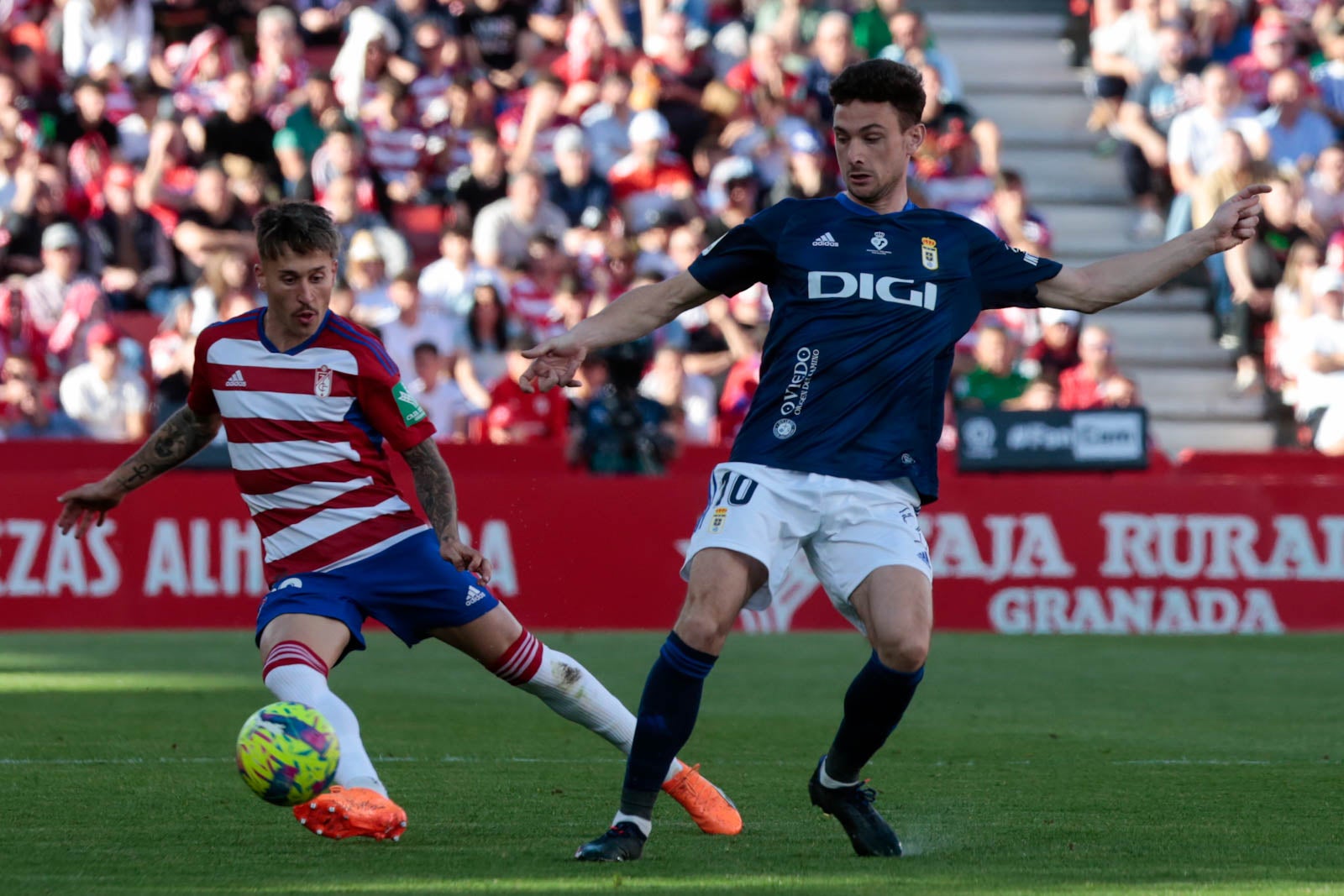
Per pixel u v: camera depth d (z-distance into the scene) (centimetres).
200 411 1716
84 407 4900
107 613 4353
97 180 5475
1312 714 2941
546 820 1773
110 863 1494
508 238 5666
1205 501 4653
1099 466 4644
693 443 4928
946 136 6166
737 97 6244
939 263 1586
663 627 4544
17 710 2814
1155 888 1395
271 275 1568
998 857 1557
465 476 4506
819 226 1591
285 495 1623
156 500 4384
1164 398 6069
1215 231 1634
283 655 1562
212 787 1997
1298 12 6912
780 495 1543
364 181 5728
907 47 6469
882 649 1506
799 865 1506
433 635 1675
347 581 1622
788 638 4347
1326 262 6038
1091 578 4619
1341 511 4688
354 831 1477
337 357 1608
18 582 4316
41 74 5803
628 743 1734
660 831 1714
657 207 5938
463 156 6019
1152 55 6712
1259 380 6059
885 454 1552
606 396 4662
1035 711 2959
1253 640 4388
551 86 5941
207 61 5934
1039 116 6950
